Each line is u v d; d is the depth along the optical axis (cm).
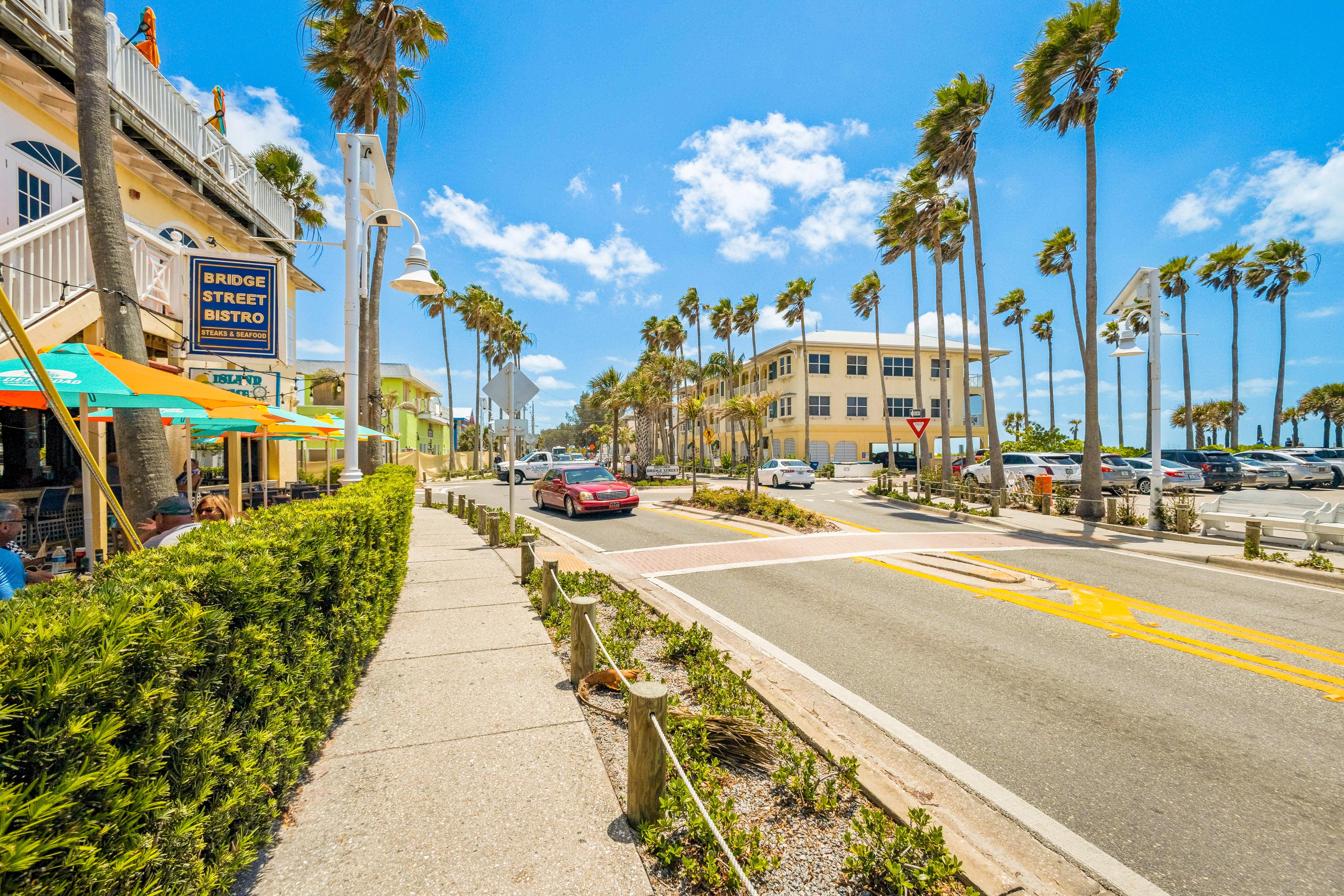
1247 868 262
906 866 239
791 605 705
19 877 120
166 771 173
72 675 130
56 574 649
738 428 5306
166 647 162
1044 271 3578
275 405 1476
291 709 275
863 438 4425
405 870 235
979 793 321
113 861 139
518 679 432
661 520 1541
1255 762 351
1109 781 333
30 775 125
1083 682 470
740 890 230
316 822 264
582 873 237
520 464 3547
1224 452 2492
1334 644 558
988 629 610
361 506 438
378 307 1667
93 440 732
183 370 977
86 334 826
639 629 550
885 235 2592
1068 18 1409
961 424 4625
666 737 278
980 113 1806
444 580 760
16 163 860
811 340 4366
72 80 888
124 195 1062
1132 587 793
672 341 4841
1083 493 1482
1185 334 1224
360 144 852
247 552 251
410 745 335
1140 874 259
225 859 199
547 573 593
